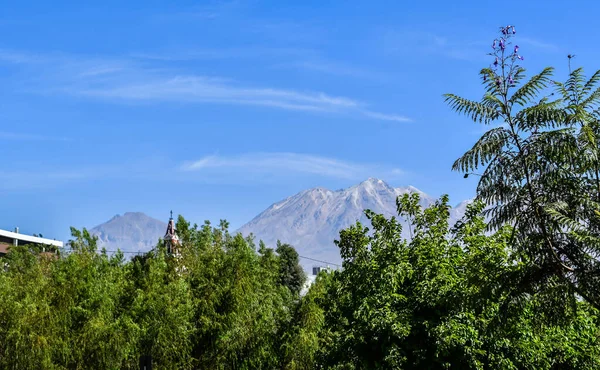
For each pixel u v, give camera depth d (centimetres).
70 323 2873
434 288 2045
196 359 3359
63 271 2966
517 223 1421
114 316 3120
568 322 1495
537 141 1390
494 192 1430
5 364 2705
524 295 1502
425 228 2336
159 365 3134
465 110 1447
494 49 1430
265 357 3562
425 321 2000
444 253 2227
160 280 3350
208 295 3416
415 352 2002
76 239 3306
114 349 2911
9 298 2753
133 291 3219
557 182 1400
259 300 3722
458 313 1992
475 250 2123
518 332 2005
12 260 3312
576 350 2192
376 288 2181
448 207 2341
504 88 1417
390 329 2031
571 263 1407
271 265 4166
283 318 3669
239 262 3550
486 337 1948
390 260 2214
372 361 2133
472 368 1989
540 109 1380
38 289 2891
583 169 1430
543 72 1395
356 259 2370
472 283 1606
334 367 2330
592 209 1398
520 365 2066
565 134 1364
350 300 2320
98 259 3319
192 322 3369
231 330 3416
